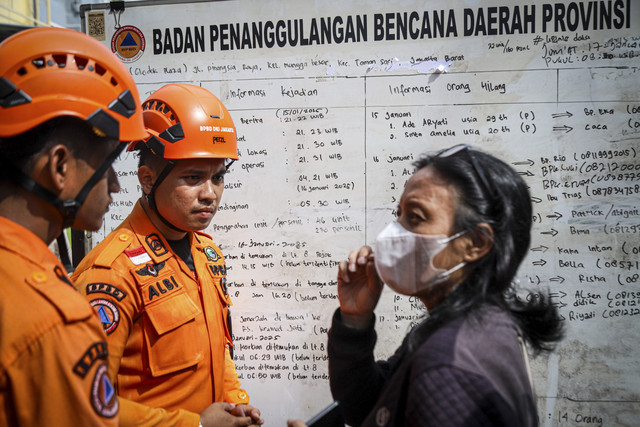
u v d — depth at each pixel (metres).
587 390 2.05
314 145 2.14
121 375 1.40
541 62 2.02
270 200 2.17
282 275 2.18
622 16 1.98
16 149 0.85
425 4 2.04
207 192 1.49
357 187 2.13
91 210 0.98
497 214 0.89
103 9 2.20
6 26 1.53
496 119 2.05
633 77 1.99
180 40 2.18
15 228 0.87
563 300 2.06
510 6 2.02
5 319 0.80
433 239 0.91
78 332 0.84
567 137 2.03
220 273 1.68
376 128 2.10
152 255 1.45
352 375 1.10
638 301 2.03
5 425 0.79
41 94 0.87
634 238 2.02
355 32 2.09
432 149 2.08
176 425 1.33
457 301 0.87
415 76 2.07
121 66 1.02
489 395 0.72
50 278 0.86
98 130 0.92
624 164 2.01
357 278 1.16
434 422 0.71
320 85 2.12
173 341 1.41
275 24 2.13
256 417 1.46
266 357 2.20
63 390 0.81
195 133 1.45
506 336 0.81
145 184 1.49
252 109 2.16
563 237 2.05
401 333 2.14
